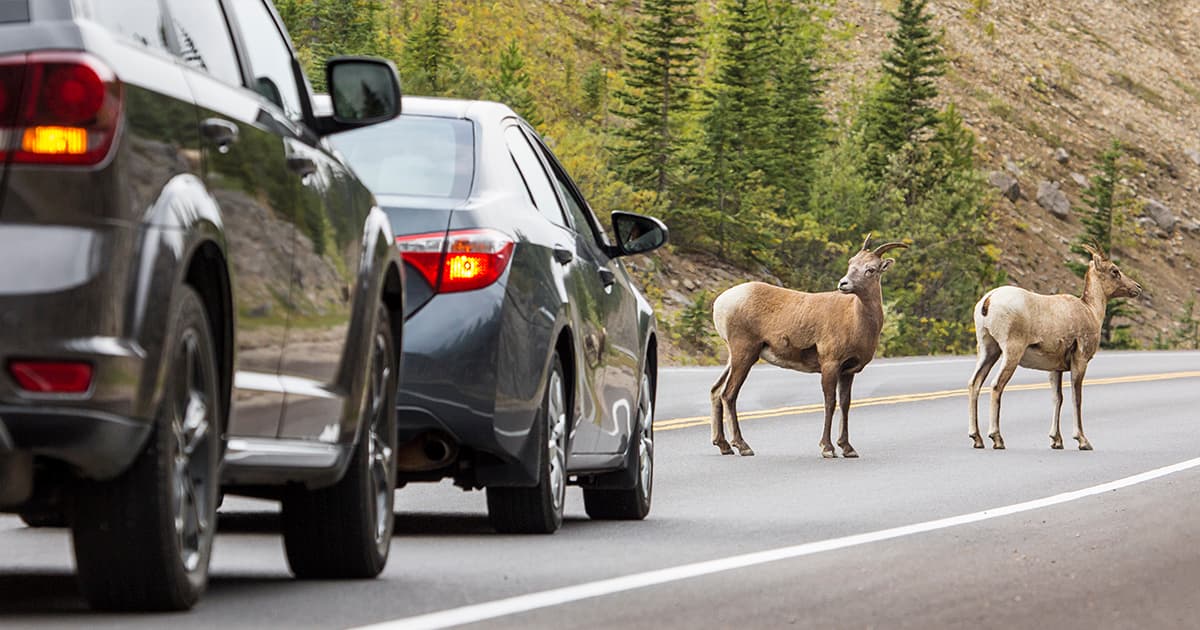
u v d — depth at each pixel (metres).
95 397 12.17
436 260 20.16
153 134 12.99
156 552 13.34
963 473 35.09
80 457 12.27
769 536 23.02
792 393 59.12
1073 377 43.97
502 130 22.52
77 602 15.10
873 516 26.28
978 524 25.05
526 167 22.89
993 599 17.06
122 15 13.47
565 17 192.12
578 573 18.30
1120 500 29.25
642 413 26.41
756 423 48.31
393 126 21.95
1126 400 61.72
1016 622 15.60
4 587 16.33
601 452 24.20
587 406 23.23
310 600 15.60
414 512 25.89
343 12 147.88
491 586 17.03
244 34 16.03
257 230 14.62
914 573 19.03
